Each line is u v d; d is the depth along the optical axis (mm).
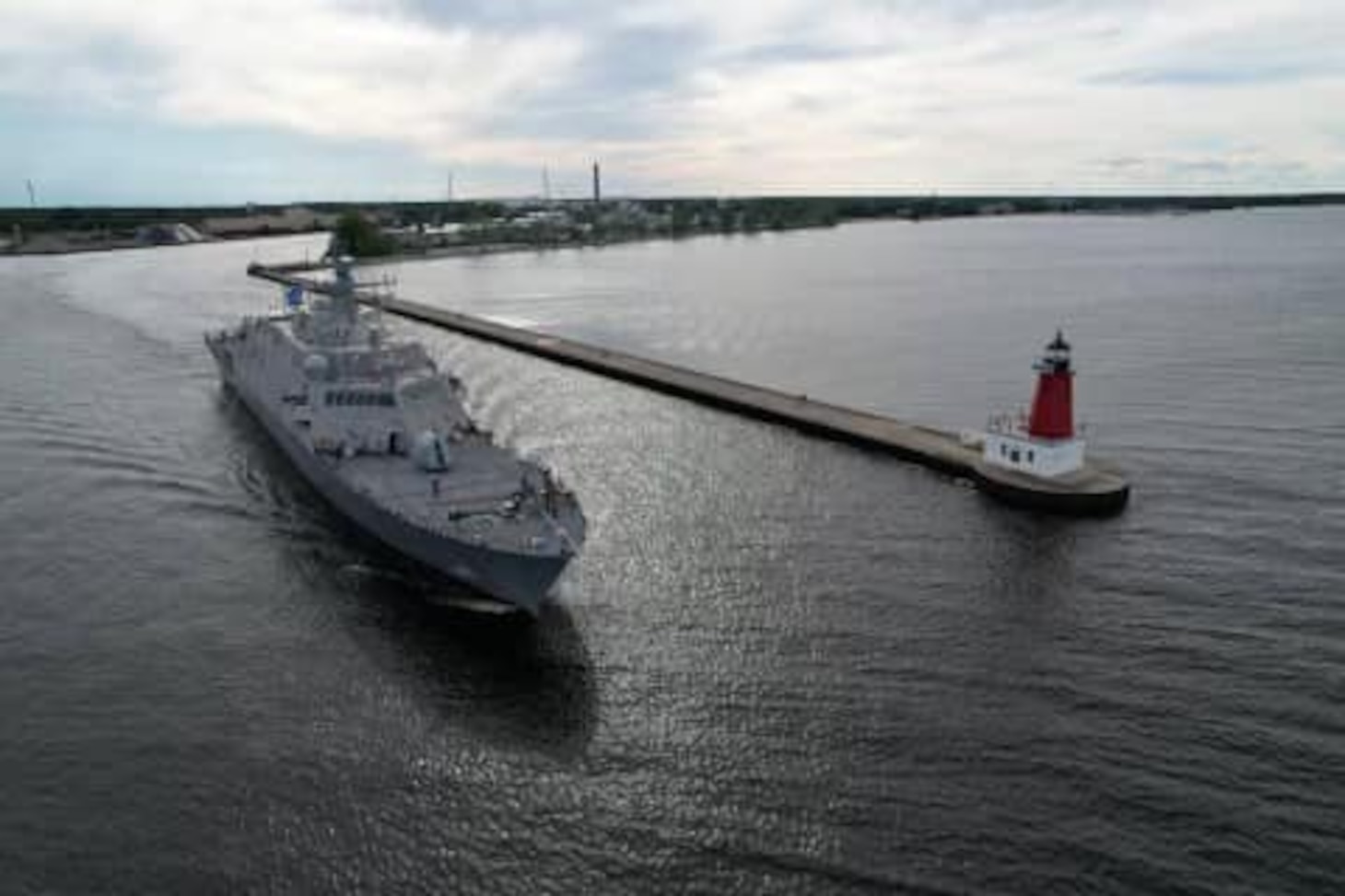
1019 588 32531
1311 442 48844
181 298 122938
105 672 27891
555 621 30891
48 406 59750
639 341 92188
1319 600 30984
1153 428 52469
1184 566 34031
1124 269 156875
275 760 23781
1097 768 22516
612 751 23953
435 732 24984
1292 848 19906
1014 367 73438
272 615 31609
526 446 51562
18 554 36312
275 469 46938
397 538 34219
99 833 21125
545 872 19938
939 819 20953
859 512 40469
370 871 20094
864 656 28047
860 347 84875
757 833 20781
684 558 35562
